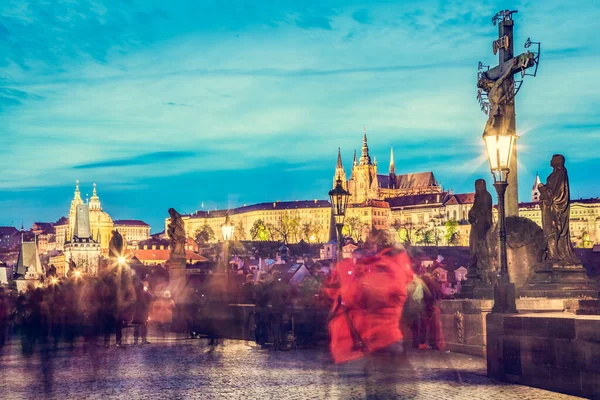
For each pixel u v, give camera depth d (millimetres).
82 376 24531
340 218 36094
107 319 36469
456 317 29453
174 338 42875
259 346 36281
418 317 30516
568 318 18797
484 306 27906
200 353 32594
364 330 16938
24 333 48094
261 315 36719
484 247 34531
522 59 34938
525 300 27375
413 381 20328
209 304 43156
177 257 54625
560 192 30375
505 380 21031
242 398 18922
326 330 34906
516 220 32688
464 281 36219
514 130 36094
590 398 18000
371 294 16719
